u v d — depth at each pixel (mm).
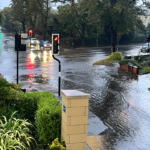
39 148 5641
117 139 7398
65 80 17672
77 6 51156
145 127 8711
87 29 56844
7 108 6609
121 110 10812
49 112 5684
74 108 5113
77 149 5266
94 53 40344
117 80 18312
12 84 8180
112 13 28828
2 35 81312
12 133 5047
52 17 59844
